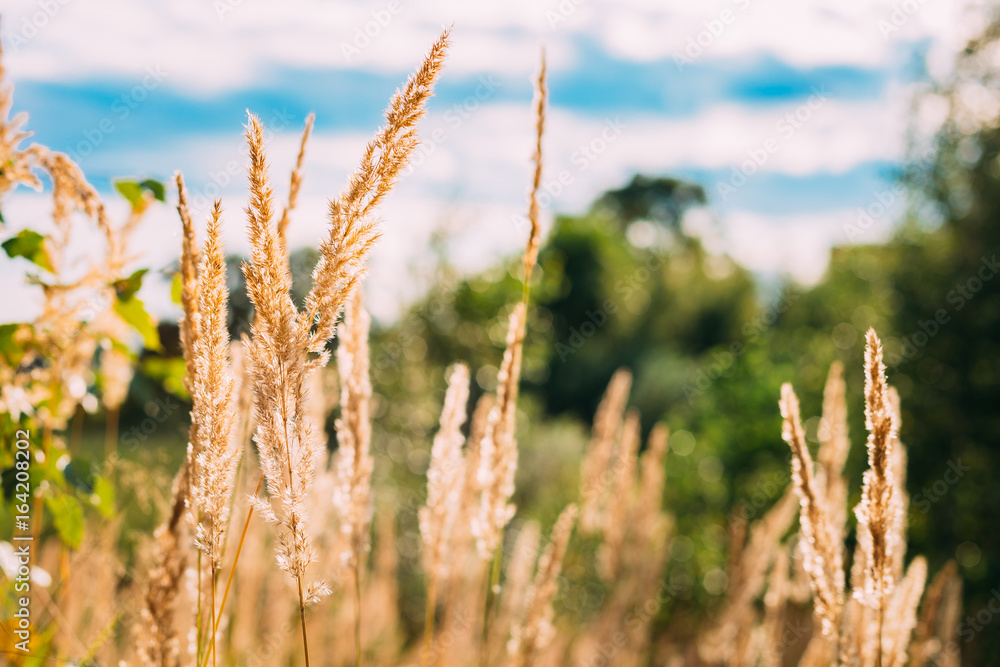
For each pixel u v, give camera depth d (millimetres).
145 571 1844
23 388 1720
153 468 2240
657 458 4082
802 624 3453
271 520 1095
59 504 1618
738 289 25359
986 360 7770
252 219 1029
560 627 4297
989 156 8062
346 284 1083
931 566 6477
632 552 4023
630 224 33719
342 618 3016
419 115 1052
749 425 7973
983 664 5164
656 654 5414
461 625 3078
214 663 1138
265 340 1059
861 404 7637
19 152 1562
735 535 3252
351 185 1060
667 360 17766
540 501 9086
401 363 9180
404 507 6762
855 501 6125
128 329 1994
